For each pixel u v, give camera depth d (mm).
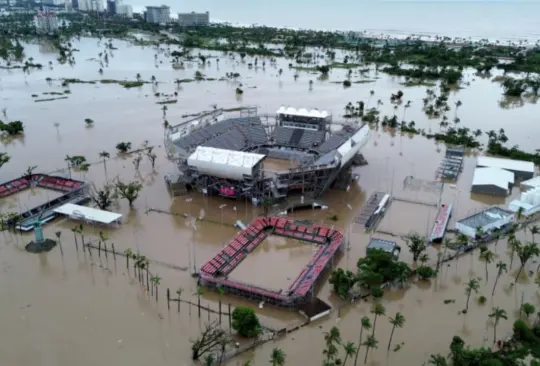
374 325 132125
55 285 153125
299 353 124812
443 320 137625
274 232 189500
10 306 142500
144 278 156500
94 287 152375
